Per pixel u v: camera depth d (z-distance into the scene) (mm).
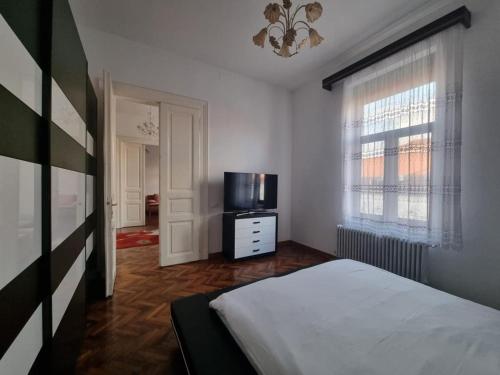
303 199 3904
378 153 2553
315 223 3668
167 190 3014
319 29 2447
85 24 2436
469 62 1922
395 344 885
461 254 1982
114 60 2611
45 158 938
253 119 3717
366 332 958
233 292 1357
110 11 2242
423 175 2156
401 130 2330
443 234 2004
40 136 915
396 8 2145
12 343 702
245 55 3035
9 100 701
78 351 1396
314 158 3682
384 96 2484
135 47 2730
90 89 2086
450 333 951
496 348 864
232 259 3189
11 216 711
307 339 923
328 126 3432
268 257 3438
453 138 1949
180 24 2430
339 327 994
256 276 2740
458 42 1916
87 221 1938
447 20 1903
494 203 1807
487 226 1841
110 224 2184
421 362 793
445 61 1991
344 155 2945
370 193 2641
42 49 937
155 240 4301
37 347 879
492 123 1810
